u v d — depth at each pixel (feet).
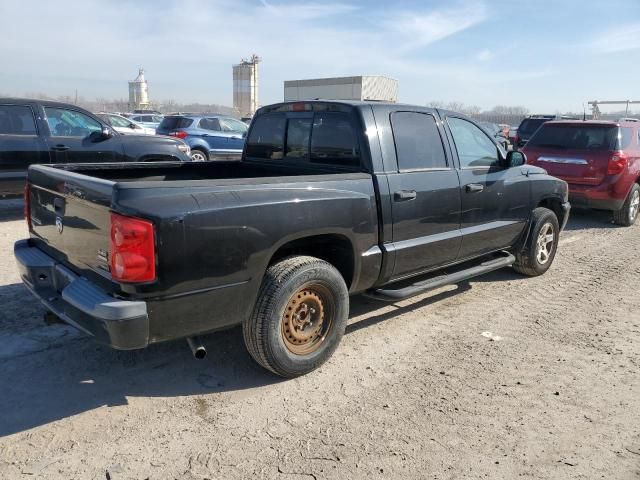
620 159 30.60
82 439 10.25
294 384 12.57
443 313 17.38
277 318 11.87
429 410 11.58
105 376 12.62
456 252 16.58
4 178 27.14
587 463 9.95
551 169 32.42
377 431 10.77
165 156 32.55
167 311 10.27
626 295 19.56
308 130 15.40
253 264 11.27
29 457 9.66
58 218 12.30
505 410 11.66
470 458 10.00
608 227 32.76
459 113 17.07
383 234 13.97
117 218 9.72
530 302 18.61
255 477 9.34
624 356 14.46
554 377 13.19
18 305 16.38
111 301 9.96
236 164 17.93
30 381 12.25
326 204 12.44
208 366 13.25
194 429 10.69
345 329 14.80
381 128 14.23
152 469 9.46
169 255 10.01
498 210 18.13
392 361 13.87
